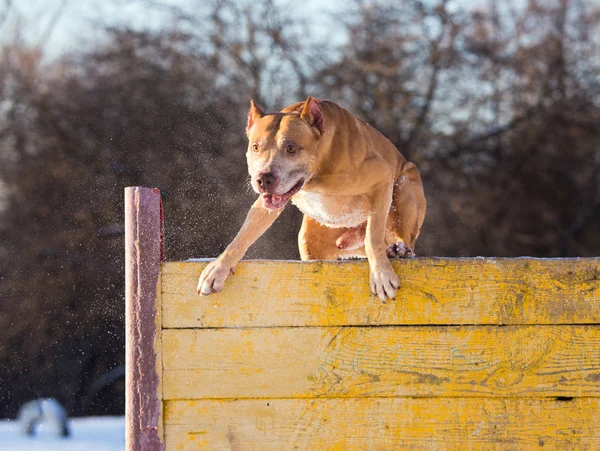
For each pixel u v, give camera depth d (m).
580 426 3.79
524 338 3.83
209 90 16.41
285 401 3.79
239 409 3.79
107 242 15.30
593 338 3.83
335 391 3.79
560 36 18.41
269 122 4.34
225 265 3.86
